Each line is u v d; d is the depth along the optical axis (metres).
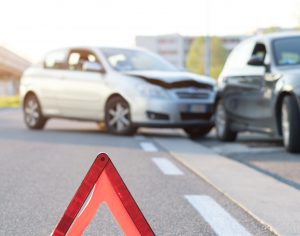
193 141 11.00
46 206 4.94
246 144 10.36
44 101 13.63
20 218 4.49
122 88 11.99
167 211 4.77
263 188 5.77
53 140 11.05
